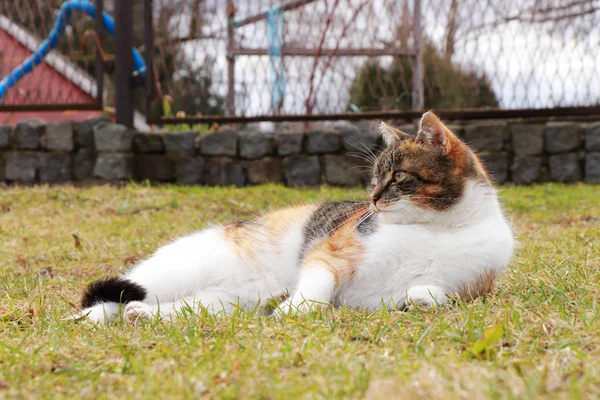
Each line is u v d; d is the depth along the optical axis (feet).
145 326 9.81
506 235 11.37
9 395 6.72
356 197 24.36
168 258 12.34
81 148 28.43
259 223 12.90
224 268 12.19
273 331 8.94
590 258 13.80
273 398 6.41
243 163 28.81
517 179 27.96
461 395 6.17
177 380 6.99
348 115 27.84
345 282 11.19
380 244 10.99
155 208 23.73
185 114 29.96
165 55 34.30
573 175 27.84
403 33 28.19
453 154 11.06
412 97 30.55
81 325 9.86
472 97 31.71
